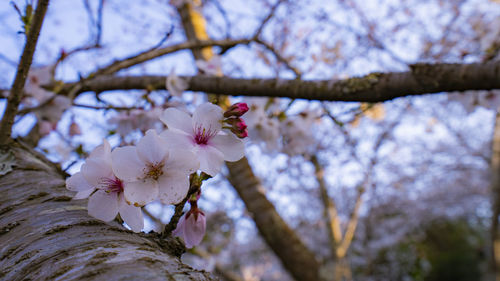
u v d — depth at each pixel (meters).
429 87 0.33
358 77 0.37
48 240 0.20
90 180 0.20
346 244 0.92
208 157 0.21
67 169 0.34
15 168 0.31
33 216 0.23
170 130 0.21
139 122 0.43
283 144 0.50
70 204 0.24
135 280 0.16
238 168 0.77
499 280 1.45
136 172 0.20
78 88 0.50
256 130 0.47
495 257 1.47
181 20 0.89
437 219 2.62
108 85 0.51
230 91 0.43
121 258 0.18
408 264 2.38
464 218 2.79
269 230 0.75
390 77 0.35
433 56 0.97
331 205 0.93
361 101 0.37
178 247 0.21
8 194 0.27
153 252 0.19
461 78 0.32
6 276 0.19
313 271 0.76
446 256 2.97
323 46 0.95
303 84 0.39
